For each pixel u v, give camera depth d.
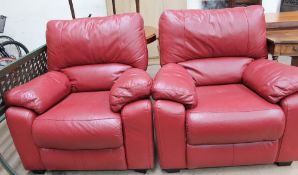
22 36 3.60
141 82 1.40
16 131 1.50
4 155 1.91
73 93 1.90
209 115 1.36
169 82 1.43
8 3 3.41
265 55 1.85
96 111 1.48
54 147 1.49
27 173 1.70
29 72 1.85
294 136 1.42
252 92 1.62
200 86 1.83
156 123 1.41
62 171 1.72
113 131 1.39
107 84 1.86
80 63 1.91
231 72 1.81
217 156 1.47
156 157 1.73
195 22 1.81
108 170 1.67
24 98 1.46
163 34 1.87
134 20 1.85
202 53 1.84
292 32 1.99
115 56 1.85
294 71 1.43
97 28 1.85
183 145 1.46
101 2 3.45
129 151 1.50
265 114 1.34
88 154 1.52
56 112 1.51
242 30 1.78
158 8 3.40
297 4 3.22
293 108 1.35
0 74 1.51
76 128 1.40
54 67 1.92
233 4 3.26
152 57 3.61
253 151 1.46
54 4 3.45
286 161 1.52
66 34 1.87
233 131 1.36
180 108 1.38
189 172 1.60
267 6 3.51
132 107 1.40
